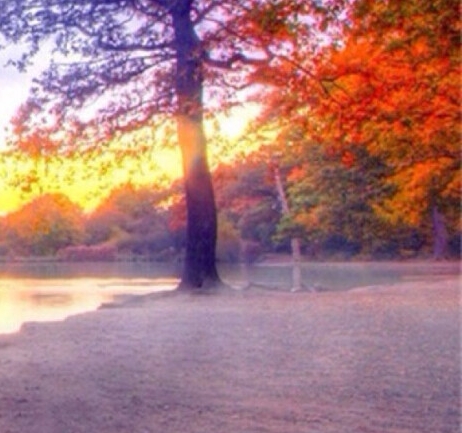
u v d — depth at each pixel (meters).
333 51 18.12
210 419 8.23
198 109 19.30
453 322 16.02
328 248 49.66
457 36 13.74
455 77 19.27
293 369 11.04
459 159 27.08
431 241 48.56
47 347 13.12
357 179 40.22
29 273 36.88
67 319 17.27
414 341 13.52
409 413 8.51
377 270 40.88
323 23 12.69
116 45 18.61
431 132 22.89
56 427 7.89
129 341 13.79
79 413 8.45
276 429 7.84
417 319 16.56
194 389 9.70
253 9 12.85
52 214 37.25
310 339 13.88
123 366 11.29
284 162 38.91
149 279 32.34
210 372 10.83
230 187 45.69
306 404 8.92
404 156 26.69
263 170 44.34
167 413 8.48
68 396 9.24
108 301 22.59
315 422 8.12
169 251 45.38
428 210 39.53
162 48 18.44
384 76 19.77
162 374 10.67
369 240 47.09
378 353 12.32
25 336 14.48
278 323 16.14
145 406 8.78
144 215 45.38
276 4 12.05
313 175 41.28
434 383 10.00
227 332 14.88
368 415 8.41
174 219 42.09
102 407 8.72
